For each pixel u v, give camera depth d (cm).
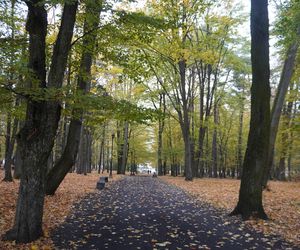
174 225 955
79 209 1193
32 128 774
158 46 2420
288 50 1780
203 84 3359
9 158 2022
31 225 765
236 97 3688
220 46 3070
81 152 3559
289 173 4225
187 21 2433
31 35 791
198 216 1091
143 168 8725
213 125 3219
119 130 4544
